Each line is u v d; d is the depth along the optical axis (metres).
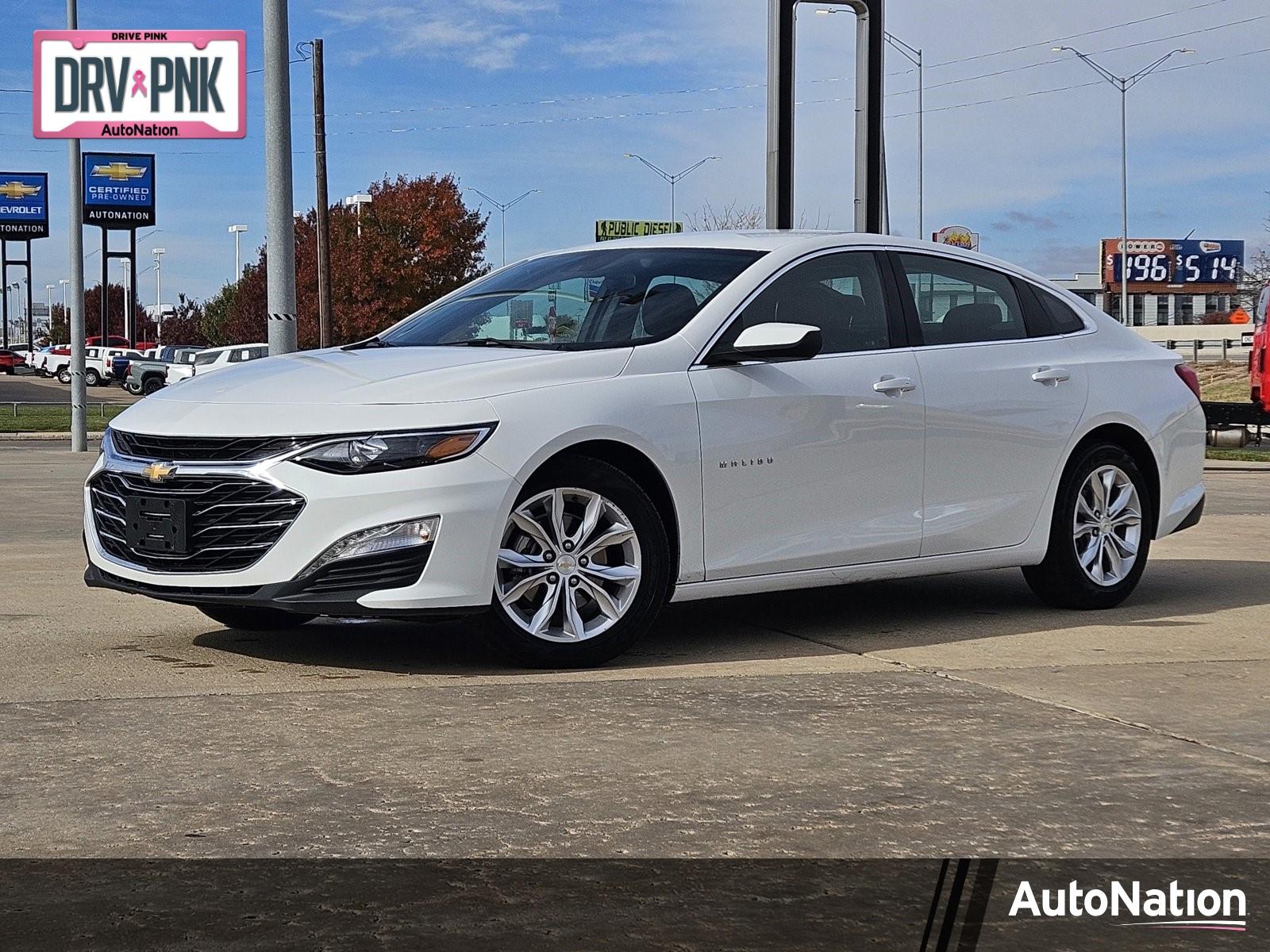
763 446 6.05
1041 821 3.75
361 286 64.25
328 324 42.97
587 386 5.68
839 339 6.45
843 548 6.31
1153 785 4.08
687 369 5.95
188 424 5.60
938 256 6.97
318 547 5.29
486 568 5.39
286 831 3.63
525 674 5.54
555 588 5.63
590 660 5.69
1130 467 7.33
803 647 6.18
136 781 4.05
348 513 5.28
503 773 4.14
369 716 4.80
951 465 6.66
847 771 4.18
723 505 5.96
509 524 5.54
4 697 5.09
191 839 3.57
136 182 87.31
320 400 5.49
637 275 6.45
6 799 3.89
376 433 5.32
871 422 6.37
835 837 3.61
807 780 4.09
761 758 4.30
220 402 5.69
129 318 87.38
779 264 6.39
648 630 5.82
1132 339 7.62
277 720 4.75
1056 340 7.24
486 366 5.67
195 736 4.54
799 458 6.16
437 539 5.29
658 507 5.89
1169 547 10.02
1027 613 7.13
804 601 7.50
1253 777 4.15
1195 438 7.69
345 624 6.68
